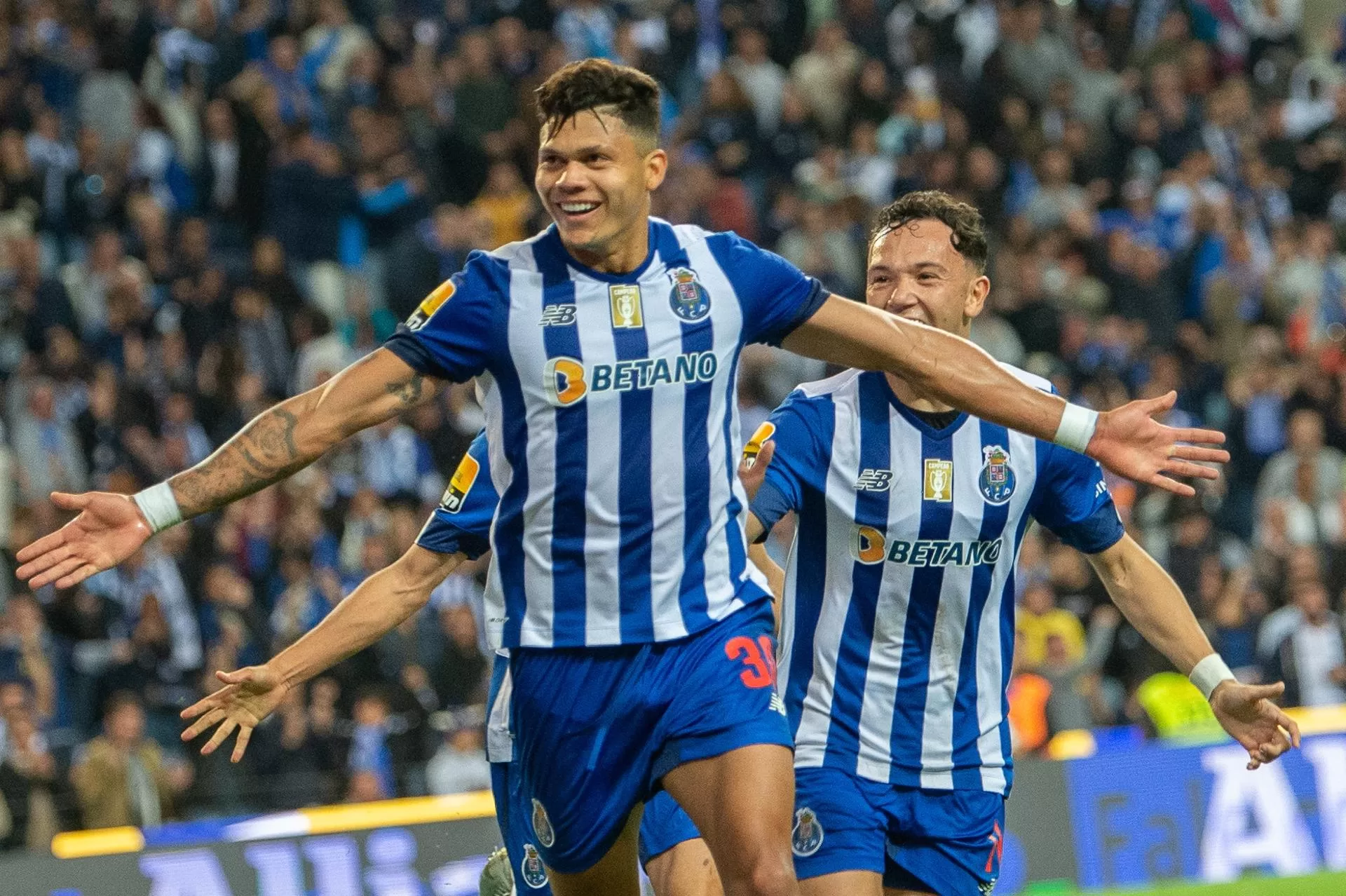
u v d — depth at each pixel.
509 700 12.91
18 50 42.50
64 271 39.88
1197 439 11.74
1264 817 30.81
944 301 13.73
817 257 43.22
